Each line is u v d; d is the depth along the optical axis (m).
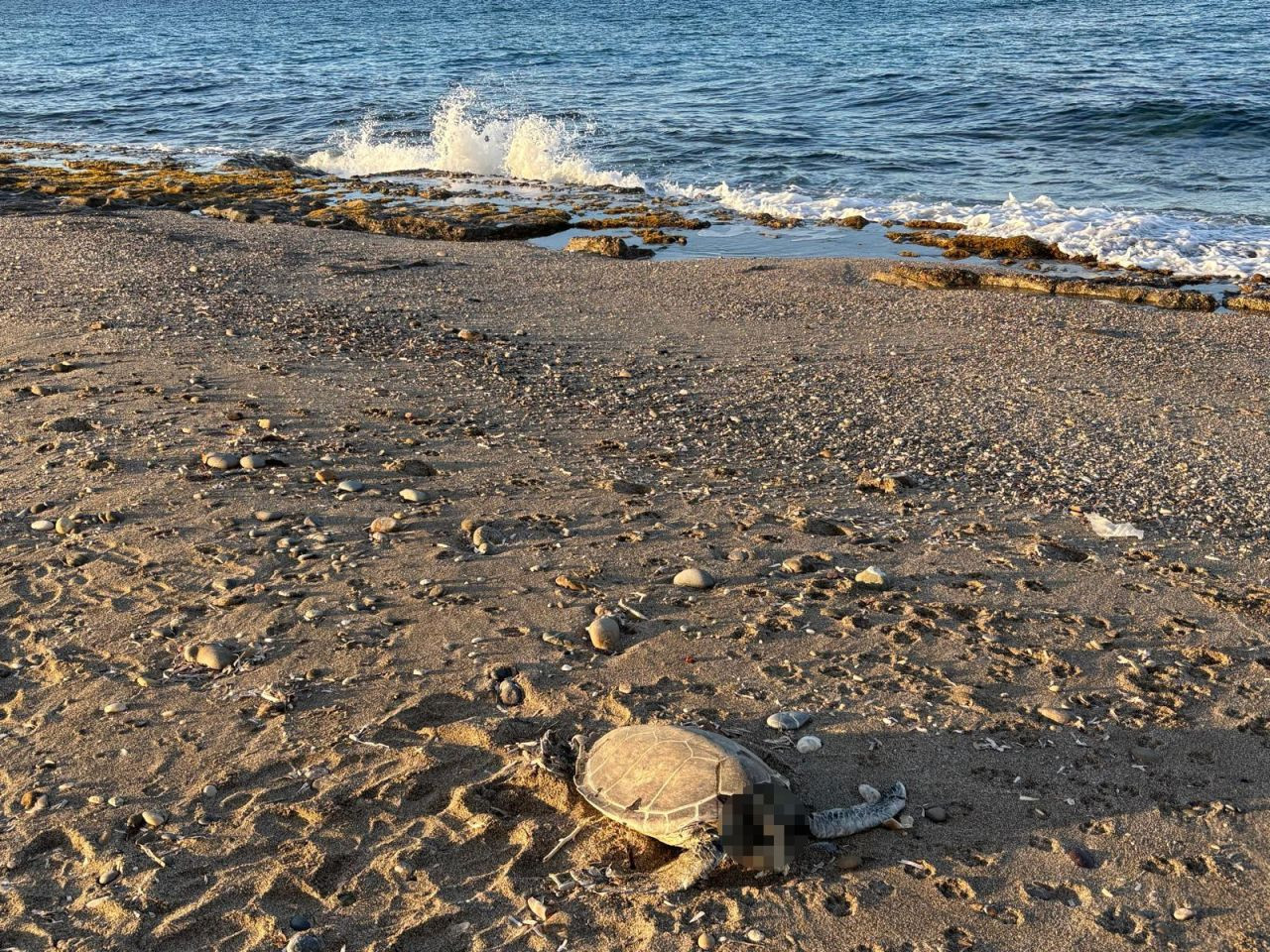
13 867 4.62
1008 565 7.54
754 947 4.20
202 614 6.60
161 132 37.81
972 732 5.55
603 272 18.77
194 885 4.51
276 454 8.98
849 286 17.91
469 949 4.22
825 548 7.68
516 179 28.84
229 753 5.33
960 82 37.25
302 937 4.19
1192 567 7.67
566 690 5.86
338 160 31.55
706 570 7.25
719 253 21.17
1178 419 11.24
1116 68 37.59
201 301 14.84
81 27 83.88
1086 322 15.54
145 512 7.89
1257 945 4.25
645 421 10.70
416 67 51.12
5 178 27.25
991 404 11.62
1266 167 25.52
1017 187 25.16
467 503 8.27
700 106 36.97
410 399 10.94
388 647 6.25
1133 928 4.33
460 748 5.35
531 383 11.89
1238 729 5.64
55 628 6.48
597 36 60.59
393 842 4.75
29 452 8.99
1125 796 5.10
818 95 37.44
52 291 15.24
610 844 4.70
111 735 5.48
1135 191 24.14
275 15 89.19
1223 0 58.38
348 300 15.70
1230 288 17.86
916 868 4.62
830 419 10.98
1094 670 6.18
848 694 5.87
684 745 4.67
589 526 7.93
